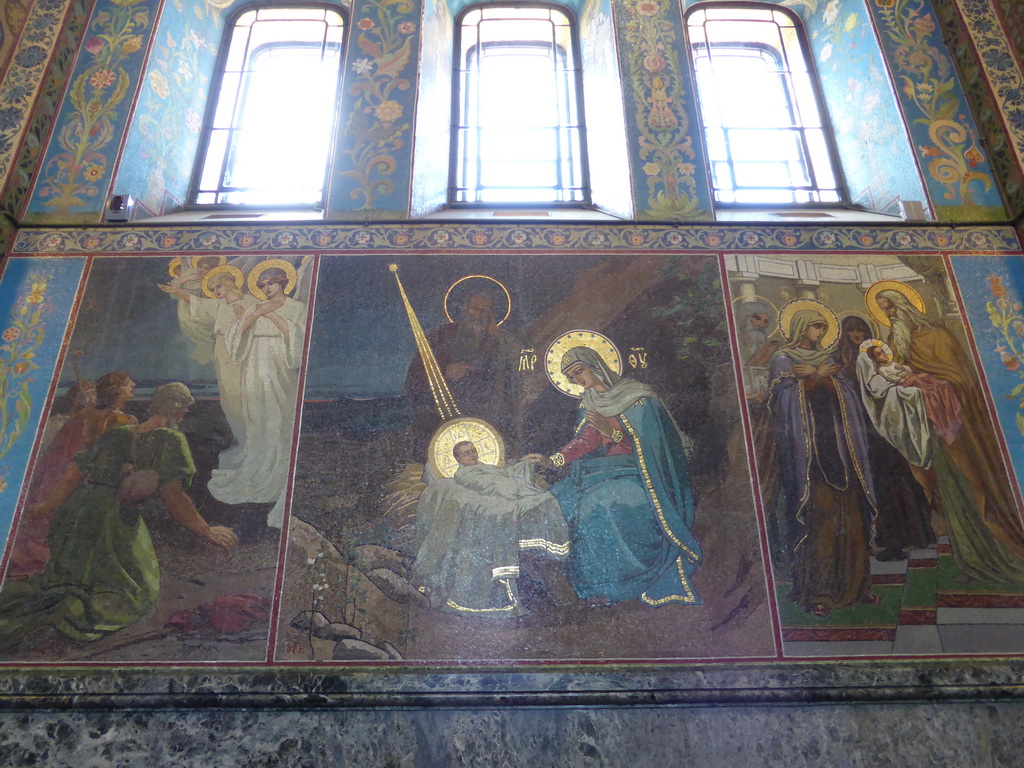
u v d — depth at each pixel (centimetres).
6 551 508
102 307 588
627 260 614
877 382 571
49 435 544
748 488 536
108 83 680
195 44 754
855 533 523
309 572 506
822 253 619
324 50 784
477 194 713
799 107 772
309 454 541
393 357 575
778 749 463
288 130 741
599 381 570
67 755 455
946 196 646
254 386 564
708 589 505
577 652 487
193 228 621
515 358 578
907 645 491
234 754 458
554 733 467
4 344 571
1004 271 611
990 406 564
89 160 645
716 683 477
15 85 654
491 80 778
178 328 583
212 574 505
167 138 697
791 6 805
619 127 696
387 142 666
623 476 538
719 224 630
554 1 804
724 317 593
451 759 460
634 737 466
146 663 479
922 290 605
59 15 688
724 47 800
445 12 795
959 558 516
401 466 539
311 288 600
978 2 720
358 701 469
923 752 464
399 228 625
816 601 503
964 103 692
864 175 712
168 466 536
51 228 615
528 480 537
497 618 496
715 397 565
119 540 513
